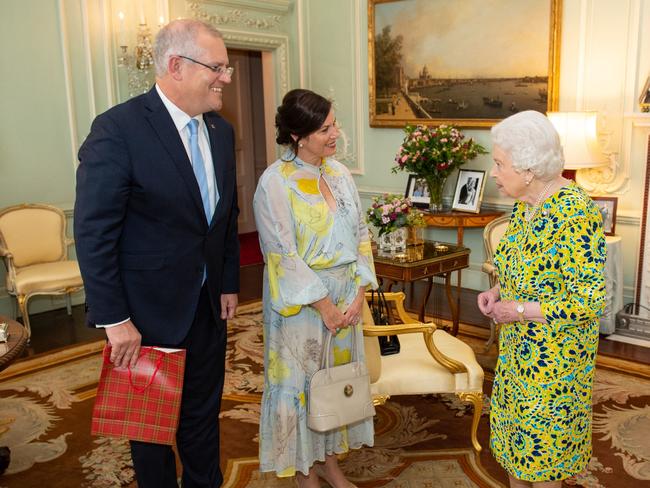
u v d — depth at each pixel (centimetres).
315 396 239
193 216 215
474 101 582
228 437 328
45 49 547
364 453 309
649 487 275
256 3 686
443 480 284
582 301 185
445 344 317
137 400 212
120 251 211
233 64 871
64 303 576
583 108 511
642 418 338
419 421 342
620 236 486
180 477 291
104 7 572
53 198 568
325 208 242
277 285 240
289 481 286
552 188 197
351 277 253
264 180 242
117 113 204
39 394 386
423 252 423
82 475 293
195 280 221
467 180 567
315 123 231
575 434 200
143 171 203
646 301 476
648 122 469
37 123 550
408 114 634
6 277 520
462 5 575
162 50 204
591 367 201
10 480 290
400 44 627
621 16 482
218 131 231
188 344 229
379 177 680
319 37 707
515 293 202
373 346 280
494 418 216
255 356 439
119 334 205
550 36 520
